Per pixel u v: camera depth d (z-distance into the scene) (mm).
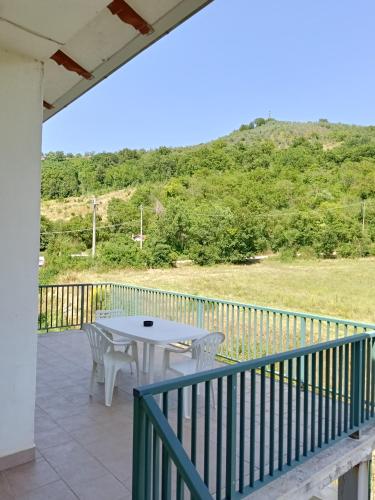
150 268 28484
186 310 5844
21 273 2510
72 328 7148
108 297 8016
